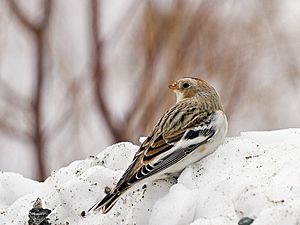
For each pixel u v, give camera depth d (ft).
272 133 27.81
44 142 52.47
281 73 50.34
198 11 48.47
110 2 54.70
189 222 24.67
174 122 26.91
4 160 52.54
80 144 51.98
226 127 27.48
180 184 25.70
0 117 52.49
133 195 26.48
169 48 48.34
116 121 51.60
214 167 25.99
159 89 48.96
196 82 28.45
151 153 26.27
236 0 48.98
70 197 27.50
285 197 23.58
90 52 53.62
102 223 26.27
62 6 54.65
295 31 50.60
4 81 53.26
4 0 54.24
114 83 52.90
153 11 48.98
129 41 52.13
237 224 23.59
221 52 48.37
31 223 27.20
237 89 48.57
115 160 29.09
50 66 53.93
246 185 24.47
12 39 54.90
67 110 52.90
